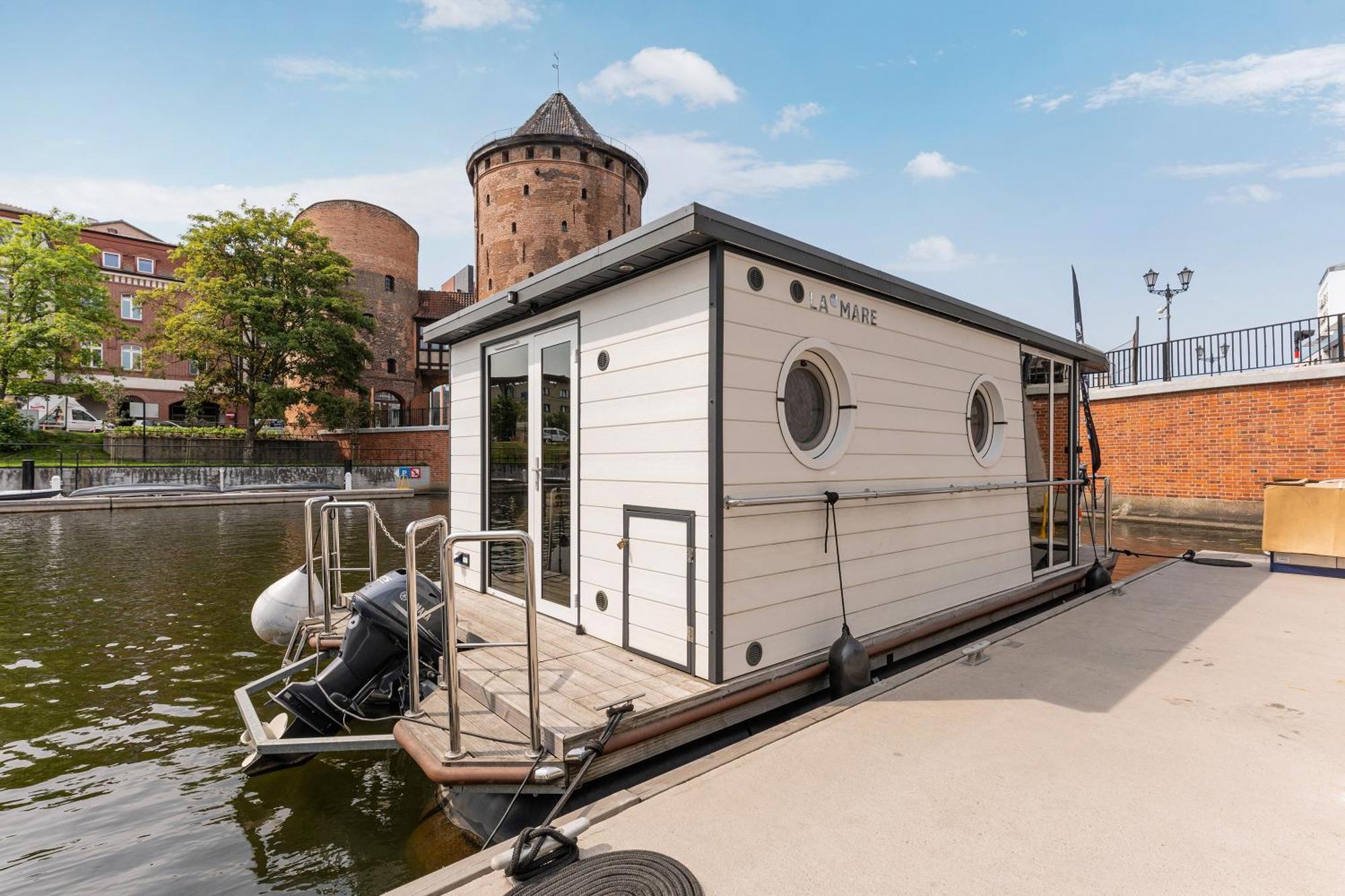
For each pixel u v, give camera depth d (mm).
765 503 3729
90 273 31281
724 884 2174
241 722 4988
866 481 4559
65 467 23984
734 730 3709
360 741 3594
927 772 2930
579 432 4629
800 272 4062
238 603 8562
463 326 5801
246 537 14500
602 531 4398
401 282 45625
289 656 5371
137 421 39531
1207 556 8414
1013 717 3535
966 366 5680
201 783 4016
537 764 2902
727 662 3584
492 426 5766
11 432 26719
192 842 3387
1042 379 8016
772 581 3861
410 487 28203
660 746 3311
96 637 7117
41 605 8469
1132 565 8773
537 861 2316
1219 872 2205
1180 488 14047
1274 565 7539
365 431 34844
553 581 4941
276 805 3752
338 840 3408
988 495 5961
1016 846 2367
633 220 44062
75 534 14977
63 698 5441
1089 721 3471
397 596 4270
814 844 2400
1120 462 15055
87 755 4422
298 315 31812
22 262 29000
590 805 2703
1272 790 2746
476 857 2406
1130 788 2771
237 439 31484
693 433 3684
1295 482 7805
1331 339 13023
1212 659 4469
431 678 4344
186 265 30875
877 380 4676
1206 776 2869
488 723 3385
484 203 42188
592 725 3039
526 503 5293
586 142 40562
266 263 30281
